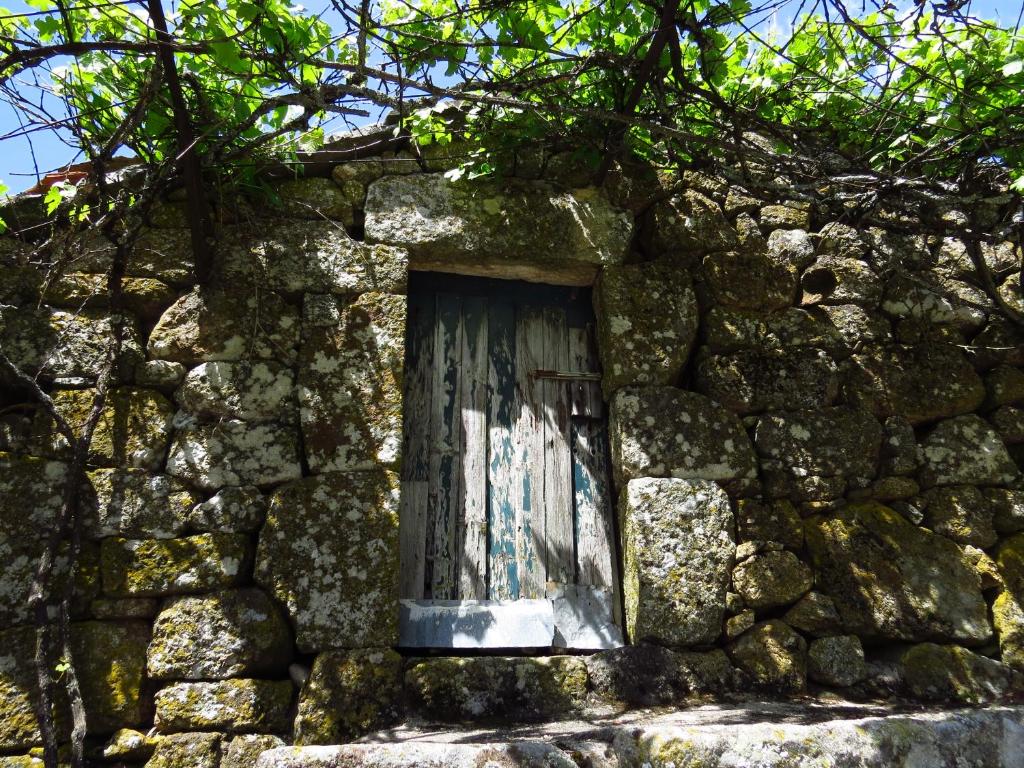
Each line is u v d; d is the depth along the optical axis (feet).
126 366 8.39
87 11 7.77
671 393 9.27
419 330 9.75
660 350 9.41
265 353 8.60
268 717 7.48
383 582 8.02
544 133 9.54
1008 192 10.19
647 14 8.84
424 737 7.06
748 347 9.64
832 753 6.28
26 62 7.00
